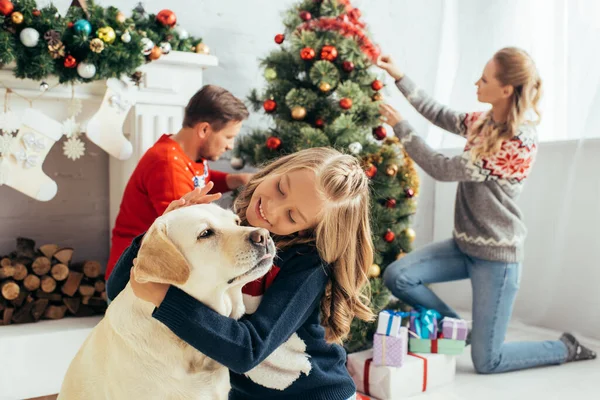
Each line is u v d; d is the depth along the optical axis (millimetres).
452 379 2406
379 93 2594
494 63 2291
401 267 2537
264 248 1091
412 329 2410
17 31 2043
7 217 2715
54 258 2676
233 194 2609
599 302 2879
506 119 2305
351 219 1287
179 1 2891
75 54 2154
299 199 1229
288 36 2688
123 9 2736
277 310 1158
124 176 2639
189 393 1116
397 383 2225
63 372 2213
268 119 3064
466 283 3543
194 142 2090
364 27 2629
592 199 2898
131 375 1103
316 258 1269
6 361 2211
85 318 2680
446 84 3592
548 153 3098
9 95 2248
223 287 1104
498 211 2354
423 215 3770
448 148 3572
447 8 3549
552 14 3119
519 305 3270
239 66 3088
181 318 1047
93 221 2910
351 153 2367
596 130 2842
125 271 1283
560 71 3096
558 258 3029
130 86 2432
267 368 1251
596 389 2311
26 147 2240
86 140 2854
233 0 3049
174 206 1242
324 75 2422
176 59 2488
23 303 2576
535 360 2529
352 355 2395
